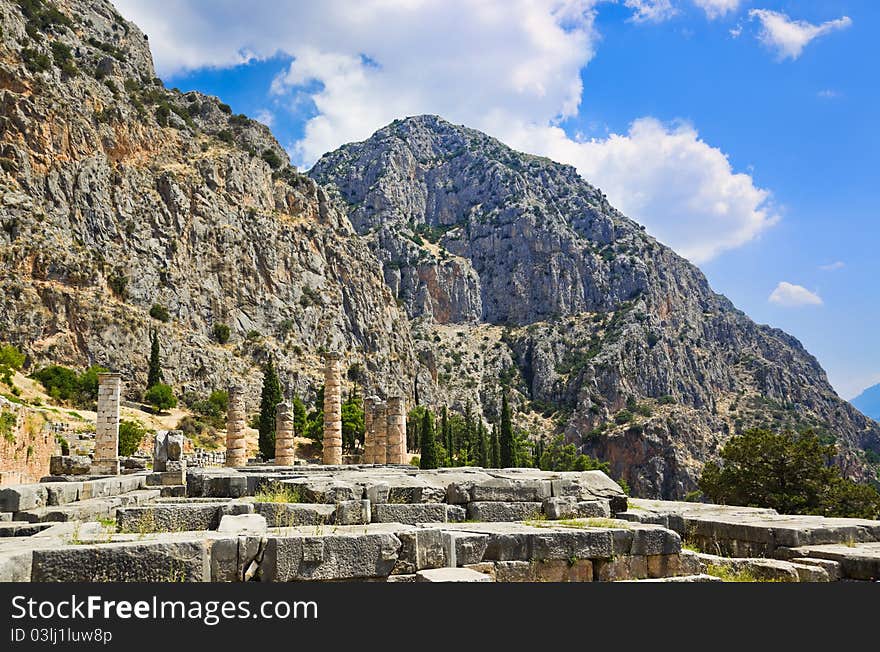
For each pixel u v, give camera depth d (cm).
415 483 1836
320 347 16888
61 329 11219
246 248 16312
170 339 12875
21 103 12756
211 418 11512
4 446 3675
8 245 11281
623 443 19912
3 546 1002
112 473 4066
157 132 16125
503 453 12481
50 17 16200
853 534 1825
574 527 1426
